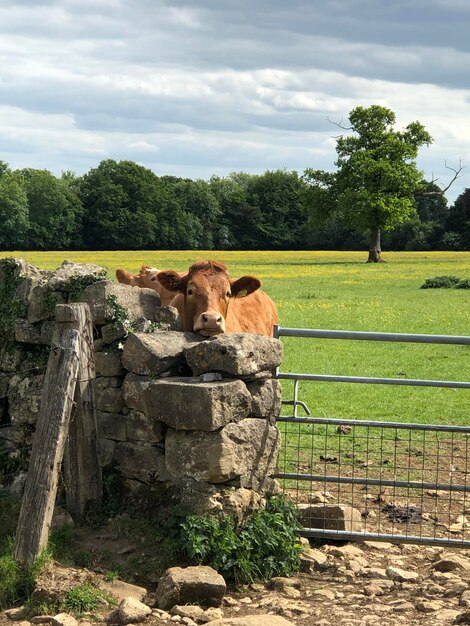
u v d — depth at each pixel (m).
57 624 3.13
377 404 7.76
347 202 46.38
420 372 9.59
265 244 80.38
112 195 73.56
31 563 3.50
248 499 3.84
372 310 17.22
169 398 3.82
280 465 5.41
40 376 4.50
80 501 3.98
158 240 76.06
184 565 3.65
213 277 5.32
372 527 4.38
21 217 67.56
